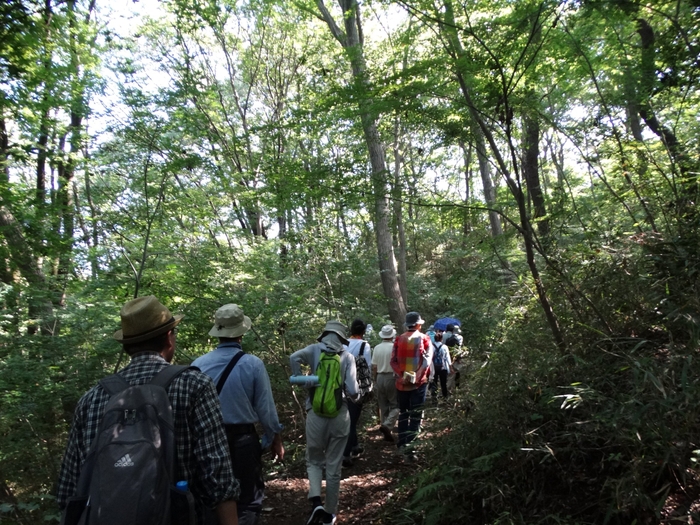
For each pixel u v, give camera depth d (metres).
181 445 2.12
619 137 5.08
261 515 5.39
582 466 3.63
